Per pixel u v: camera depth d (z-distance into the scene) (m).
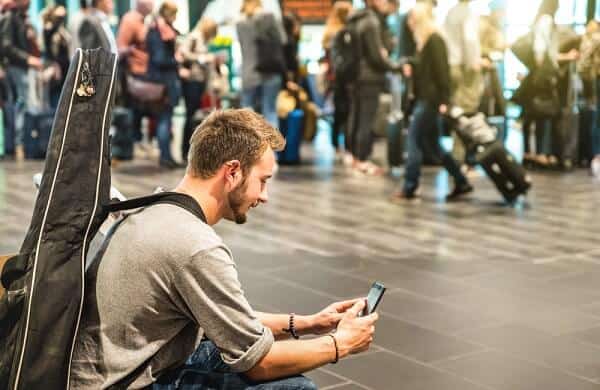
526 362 4.54
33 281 2.53
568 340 4.86
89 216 2.59
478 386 4.24
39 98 11.63
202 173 2.73
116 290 2.61
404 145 10.73
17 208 8.07
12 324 2.55
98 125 2.64
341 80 11.02
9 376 2.51
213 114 2.78
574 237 7.27
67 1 15.16
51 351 2.52
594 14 12.56
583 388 4.24
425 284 5.85
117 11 15.17
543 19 10.65
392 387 4.20
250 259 6.42
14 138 11.63
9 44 11.39
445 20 10.30
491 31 10.96
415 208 8.44
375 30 10.25
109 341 2.63
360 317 2.94
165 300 2.61
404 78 10.44
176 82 10.84
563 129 10.89
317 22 15.72
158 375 2.70
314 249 6.75
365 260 6.44
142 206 2.69
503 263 6.41
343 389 4.17
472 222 7.82
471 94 10.30
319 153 12.40
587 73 10.98
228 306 2.61
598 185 9.86
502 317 5.21
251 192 2.76
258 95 10.98
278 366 2.71
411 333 4.92
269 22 10.79
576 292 5.72
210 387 2.73
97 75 2.67
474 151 8.62
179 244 2.59
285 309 5.30
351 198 8.92
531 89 10.78
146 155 11.98
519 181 8.55
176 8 10.73
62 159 2.60
